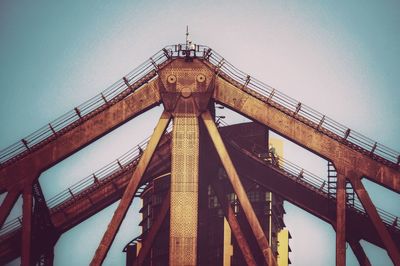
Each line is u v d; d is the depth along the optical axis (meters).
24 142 73.00
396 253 69.56
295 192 77.31
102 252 70.06
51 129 73.06
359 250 76.88
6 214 72.50
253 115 72.06
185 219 69.69
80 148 72.94
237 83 72.19
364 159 71.25
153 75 72.38
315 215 76.88
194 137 70.81
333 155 71.50
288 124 71.94
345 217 71.50
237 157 78.88
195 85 71.62
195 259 69.19
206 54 72.25
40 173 73.12
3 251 79.88
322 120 71.81
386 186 70.94
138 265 79.62
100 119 72.75
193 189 70.06
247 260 76.31
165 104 71.44
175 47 72.38
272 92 72.19
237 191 70.12
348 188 73.94
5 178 72.88
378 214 70.44
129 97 72.56
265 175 78.31
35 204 78.00
